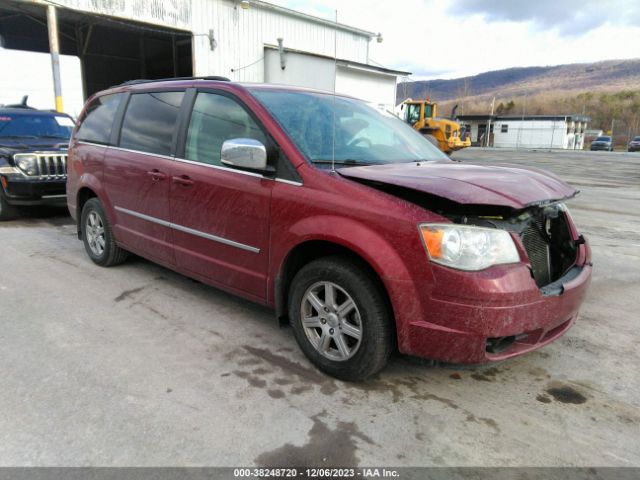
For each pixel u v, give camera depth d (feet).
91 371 9.94
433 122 78.54
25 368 10.00
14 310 13.00
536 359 11.00
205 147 12.14
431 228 8.25
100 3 54.08
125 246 15.40
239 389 9.41
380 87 77.25
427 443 7.97
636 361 11.02
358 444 7.89
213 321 12.57
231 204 11.16
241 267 11.28
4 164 23.90
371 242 8.70
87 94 81.61
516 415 8.82
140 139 14.34
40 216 26.55
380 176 9.27
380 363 9.26
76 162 17.25
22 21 67.05
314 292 10.00
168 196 12.96
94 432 8.01
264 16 69.87
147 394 9.15
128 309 13.21
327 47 79.10
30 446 7.64
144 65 88.07
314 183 9.70
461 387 9.71
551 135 202.18
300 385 9.60
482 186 8.75
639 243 22.53
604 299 15.03
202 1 62.75
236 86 11.78
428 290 8.30
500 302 8.04
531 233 9.35
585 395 9.55
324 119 11.80
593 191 43.11
